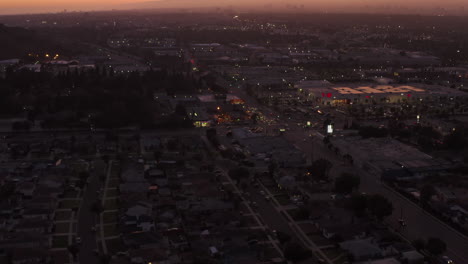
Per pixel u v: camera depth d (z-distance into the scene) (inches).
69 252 6067.9
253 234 6510.8
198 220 6998.0
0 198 7445.9
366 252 5989.2
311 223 7017.7
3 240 6136.8
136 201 7401.6
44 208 7096.5
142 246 6136.8
